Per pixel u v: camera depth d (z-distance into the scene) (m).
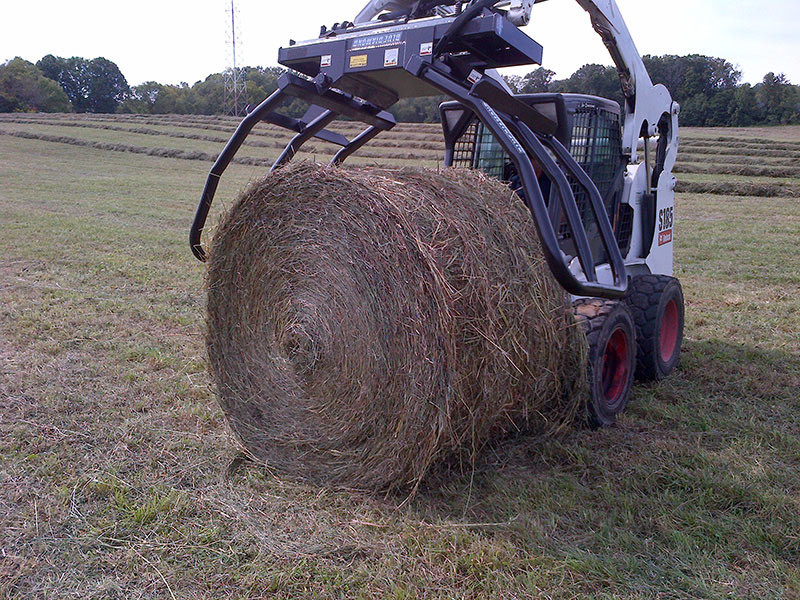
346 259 2.99
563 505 2.95
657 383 4.49
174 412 3.84
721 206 15.07
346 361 3.03
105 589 2.38
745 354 5.05
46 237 9.20
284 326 3.27
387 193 2.84
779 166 24.12
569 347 3.41
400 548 2.64
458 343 2.79
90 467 3.21
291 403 3.28
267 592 2.39
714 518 2.84
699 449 3.44
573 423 3.71
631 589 2.40
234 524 2.79
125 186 16.78
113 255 8.23
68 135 32.75
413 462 2.89
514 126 3.03
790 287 7.29
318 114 4.18
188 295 6.51
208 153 26.50
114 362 4.62
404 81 3.37
